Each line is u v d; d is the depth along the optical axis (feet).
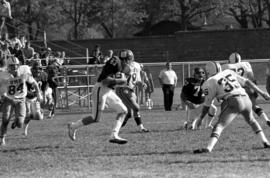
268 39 192.65
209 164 48.96
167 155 54.65
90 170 48.37
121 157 54.60
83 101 140.67
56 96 130.41
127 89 75.82
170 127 82.28
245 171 45.42
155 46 202.69
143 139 67.97
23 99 68.18
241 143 60.90
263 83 143.54
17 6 254.06
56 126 94.53
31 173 48.14
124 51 74.23
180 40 199.11
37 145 66.28
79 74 140.67
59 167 50.52
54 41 200.54
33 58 141.38
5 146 66.64
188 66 138.92
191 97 75.97
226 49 195.52
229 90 53.83
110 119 104.99
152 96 156.56
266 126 78.38
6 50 131.54
